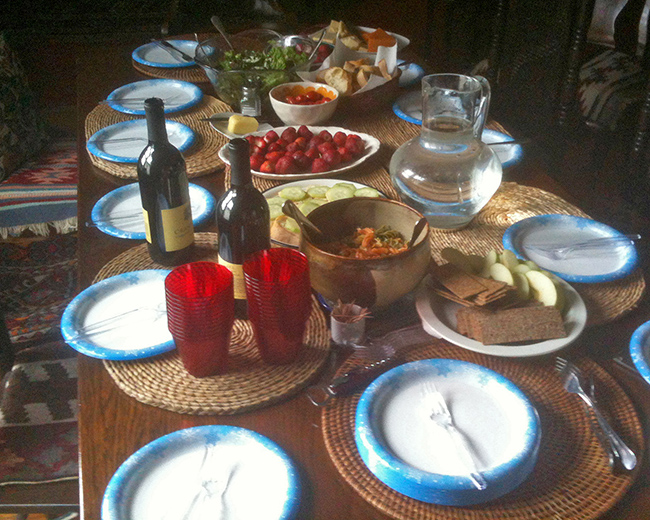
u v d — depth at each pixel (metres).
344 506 0.70
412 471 0.69
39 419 1.26
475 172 1.14
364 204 1.03
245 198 0.91
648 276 1.12
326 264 0.90
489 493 0.68
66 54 3.38
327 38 2.04
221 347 0.84
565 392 0.83
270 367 0.88
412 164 1.15
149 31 3.39
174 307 0.79
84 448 0.77
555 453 0.74
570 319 0.92
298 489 0.70
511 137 1.56
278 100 1.64
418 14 3.90
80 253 1.15
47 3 3.24
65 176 2.09
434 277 0.96
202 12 2.76
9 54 2.19
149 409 0.82
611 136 2.59
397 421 0.77
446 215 1.17
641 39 2.25
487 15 3.53
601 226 1.17
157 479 0.71
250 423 0.80
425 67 2.05
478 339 0.88
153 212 1.05
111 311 0.99
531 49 2.37
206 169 1.42
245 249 0.93
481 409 0.79
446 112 1.12
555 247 1.12
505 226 1.22
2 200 1.94
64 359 1.40
